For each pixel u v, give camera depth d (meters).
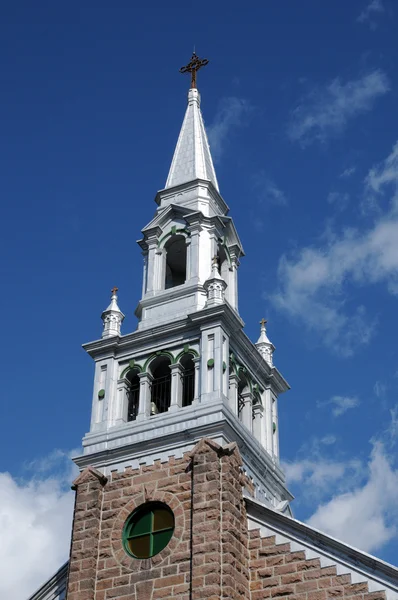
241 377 45.28
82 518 39.94
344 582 35.62
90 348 45.50
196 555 36.47
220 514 37.38
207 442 39.34
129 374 44.56
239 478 39.38
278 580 36.81
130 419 43.94
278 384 48.00
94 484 40.72
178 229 48.91
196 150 52.97
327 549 36.66
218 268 49.00
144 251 49.59
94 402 44.03
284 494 44.78
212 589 35.38
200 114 56.25
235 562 36.53
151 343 44.62
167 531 38.53
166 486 39.44
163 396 44.41
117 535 39.12
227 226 49.91
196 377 42.41
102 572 38.38
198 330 43.69
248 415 44.75
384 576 35.19
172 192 51.03
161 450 40.69
